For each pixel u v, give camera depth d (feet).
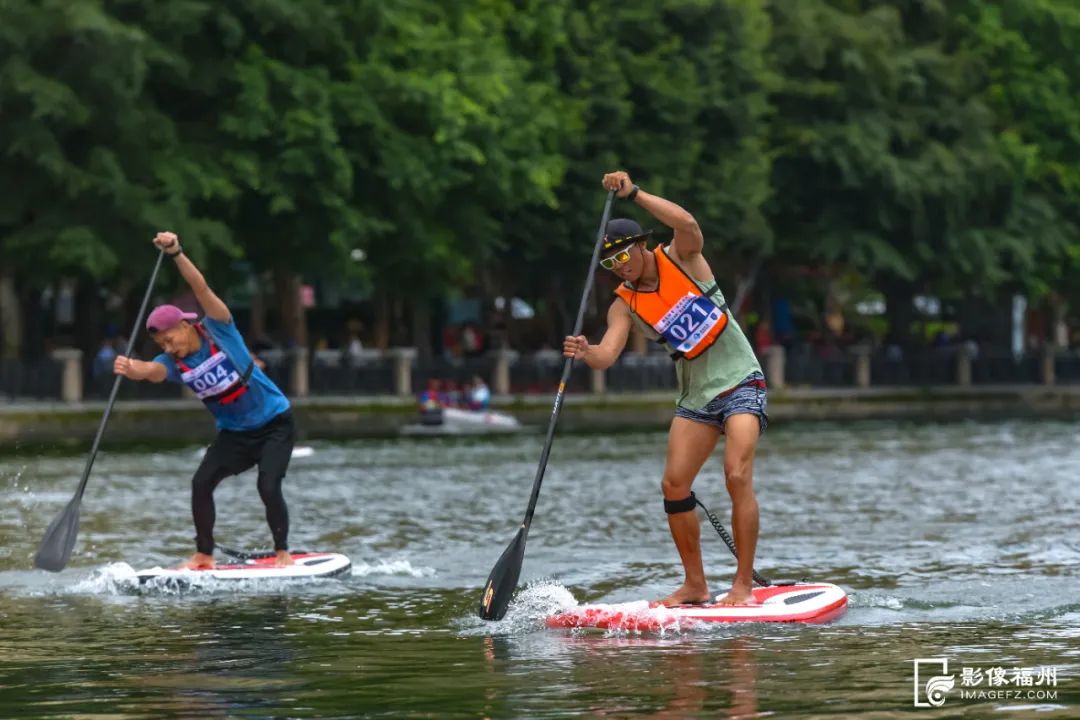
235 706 63.05
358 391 358.43
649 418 358.43
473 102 333.62
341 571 100.68
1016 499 152.87
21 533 129.29
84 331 335.06
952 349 469.57
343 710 62.18
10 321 341.21
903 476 181.37
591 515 140.46
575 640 77.30
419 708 62.39
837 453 224.33
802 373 440.45
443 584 98.22
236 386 99.86
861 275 474.08
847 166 430.20
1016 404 452.76
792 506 146.41
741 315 463.42
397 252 338.95
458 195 349.82
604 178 81.82
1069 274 499.51
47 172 292.20
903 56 449.89
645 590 94.58
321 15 313.53
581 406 376.68
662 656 72.49
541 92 357.82
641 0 398.62
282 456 101.55
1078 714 60.49
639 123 398.83
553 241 385.09
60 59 287.07
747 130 412.57
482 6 366.84
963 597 89.71
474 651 74.59
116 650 75.77
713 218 405.18
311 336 463.42
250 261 333.01
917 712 60.90
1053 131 485.97
